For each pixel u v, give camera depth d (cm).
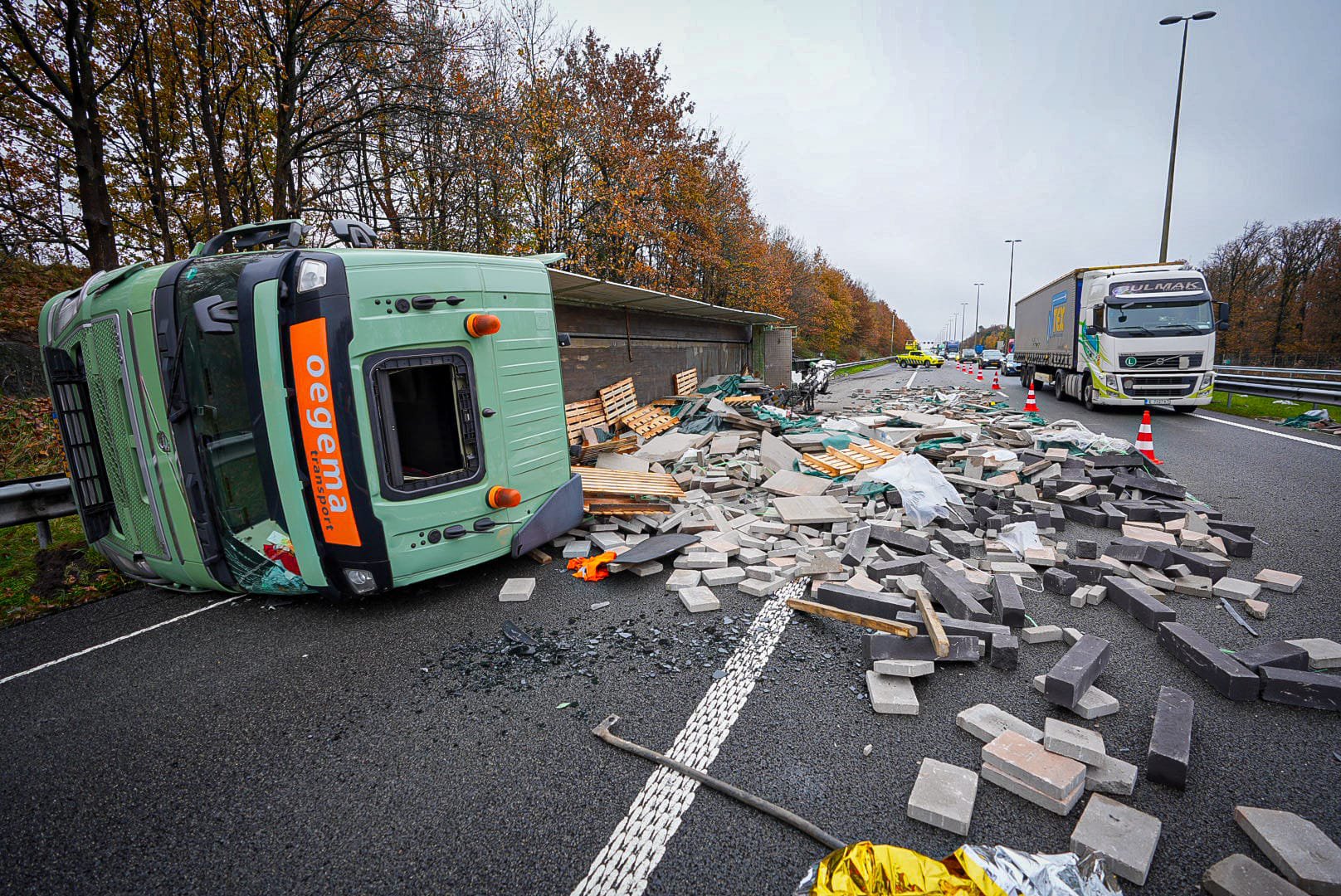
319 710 343
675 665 381
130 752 311
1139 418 1461
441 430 499
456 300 473
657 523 652
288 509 450
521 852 238
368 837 248
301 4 1173
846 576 505
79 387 526
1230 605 441
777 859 230
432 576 483
